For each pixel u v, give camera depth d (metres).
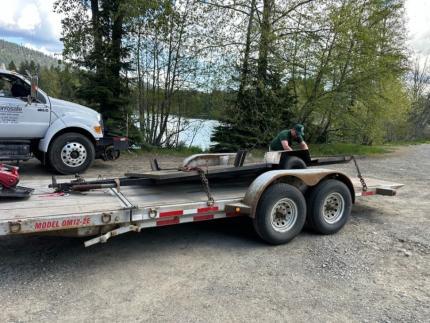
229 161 6.56
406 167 12.99
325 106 17.00
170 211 4.28
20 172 8.60
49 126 8.20
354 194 5.55
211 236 5.09
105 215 3.87
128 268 4.04
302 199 4.90
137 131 13.79
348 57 15.92
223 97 14.98
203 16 13.79
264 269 4.11
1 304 3.27
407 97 22.94
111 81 12.90
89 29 13.09
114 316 3.14
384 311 3.35
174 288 3.64
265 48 14.55
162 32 13.25
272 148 7.00
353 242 5.01
